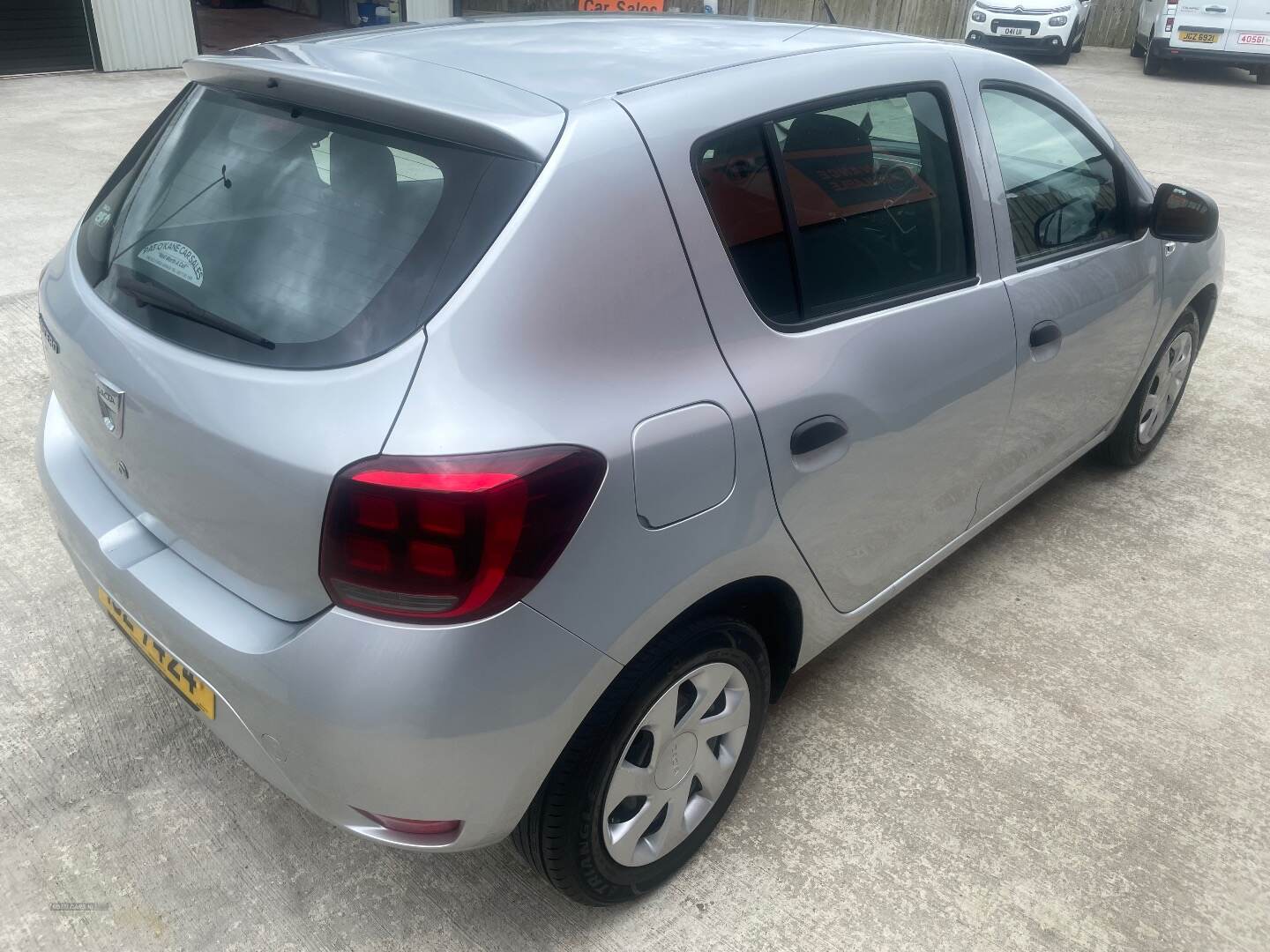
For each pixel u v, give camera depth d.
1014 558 3.65
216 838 2.35
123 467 2.00
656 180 1.88
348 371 1.64
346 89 1.87
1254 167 9.73
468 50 2.20
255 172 1.97
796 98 2.18
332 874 2.29
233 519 1.74
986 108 2.76
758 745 2.53
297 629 1.71
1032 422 3.05
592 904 2.16
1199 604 3.43
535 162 1.73
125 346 1.90
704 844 2.40
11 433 4.03
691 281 1.92
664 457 1.80
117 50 12.01
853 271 2.31
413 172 1.79
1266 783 2.68
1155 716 2.90
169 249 1.99
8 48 11.20
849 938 2.19
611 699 1.88
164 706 2.71
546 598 1.67
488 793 1.75
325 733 1.66
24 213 6.64
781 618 2.36
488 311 1.65
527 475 1.60
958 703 2.91
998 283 2.73
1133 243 3.39
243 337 1.76
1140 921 2.26
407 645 1.60
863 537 2.44
